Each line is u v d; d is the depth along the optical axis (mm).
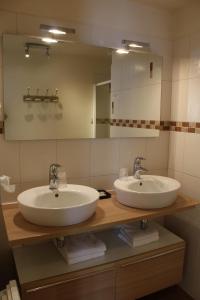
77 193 1629
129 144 2082
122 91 1975
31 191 1596
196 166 1991
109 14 1851
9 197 1706
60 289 1477
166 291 2123
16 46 1604
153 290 1797
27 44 1629
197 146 1969
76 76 1796
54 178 1654
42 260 1600
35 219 1355
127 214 1561
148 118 2127
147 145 2166
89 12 1787
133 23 1940
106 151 1996
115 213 1570
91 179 1971
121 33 1907
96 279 1570
